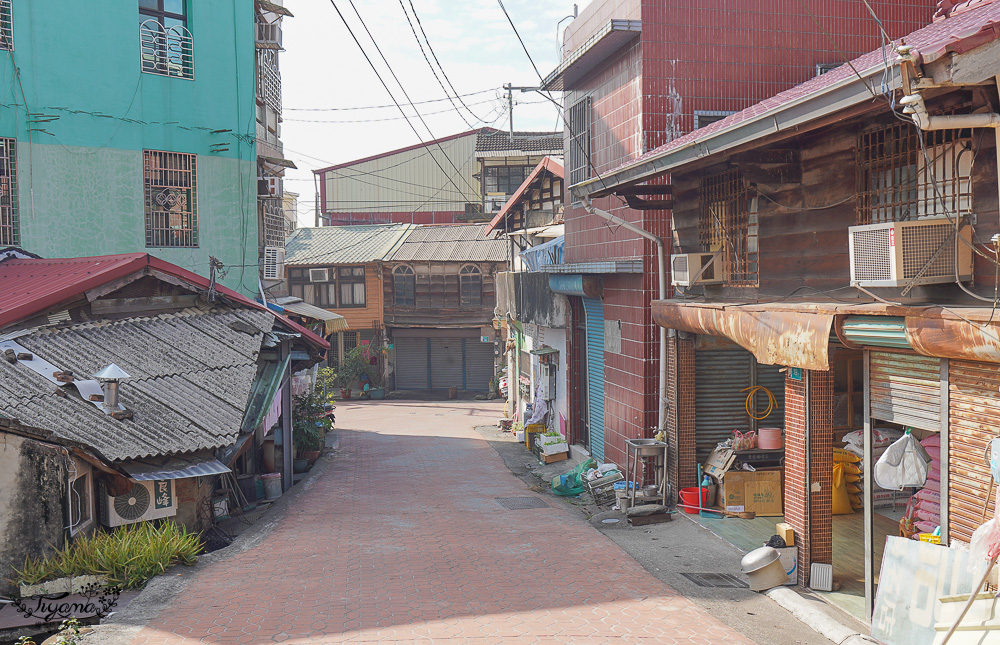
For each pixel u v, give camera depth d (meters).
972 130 6.01
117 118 16.58
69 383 9.96
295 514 12.54
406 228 39.59
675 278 10.89
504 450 20.73
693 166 9.52
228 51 17.98
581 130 15.74
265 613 7.49
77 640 6.81
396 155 44.66
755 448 11.64
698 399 12.07
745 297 9.77
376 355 37.38
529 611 7.55
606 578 8.70
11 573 8.48
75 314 11.66
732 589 8.38
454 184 44.53
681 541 10.30
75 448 8.66
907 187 6.96
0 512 8.46
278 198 21.36
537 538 10.73
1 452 8.49
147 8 17.05
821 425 8.40
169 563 9.12
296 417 18.30
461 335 38.03
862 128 7.48
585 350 17.67
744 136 7.54
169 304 13.03
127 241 16.75
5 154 15.59
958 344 5.87
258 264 19.25
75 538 8.82
